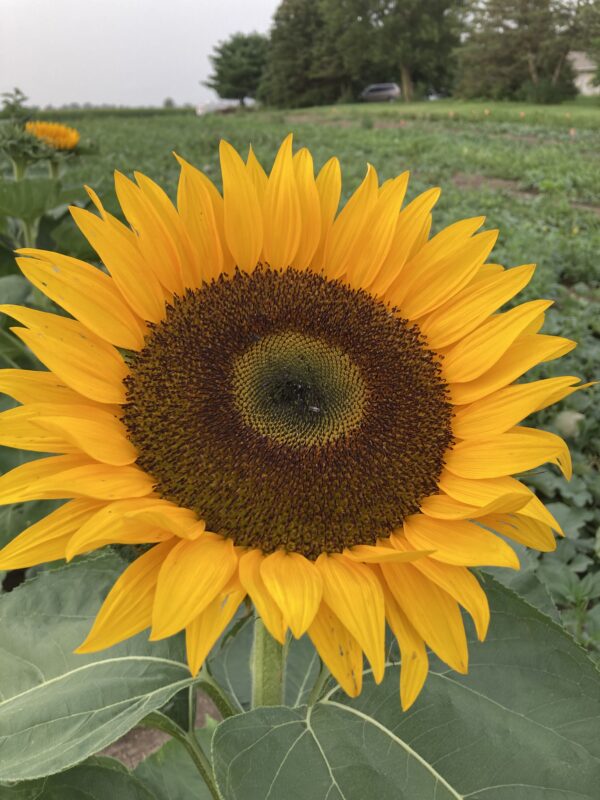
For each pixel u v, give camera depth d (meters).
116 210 0.67
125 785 0.28
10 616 0.29
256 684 0.28
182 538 0.22
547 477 0.71
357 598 0.22
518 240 1.65
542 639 0.26
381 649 0.21
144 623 0.21
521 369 0.28
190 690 0.29
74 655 0.28
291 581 0.22
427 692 0.25
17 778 0.23
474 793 0.23
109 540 0.21
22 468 0.23
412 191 2.36
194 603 0.21
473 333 0.29
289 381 0.28
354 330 0.30
